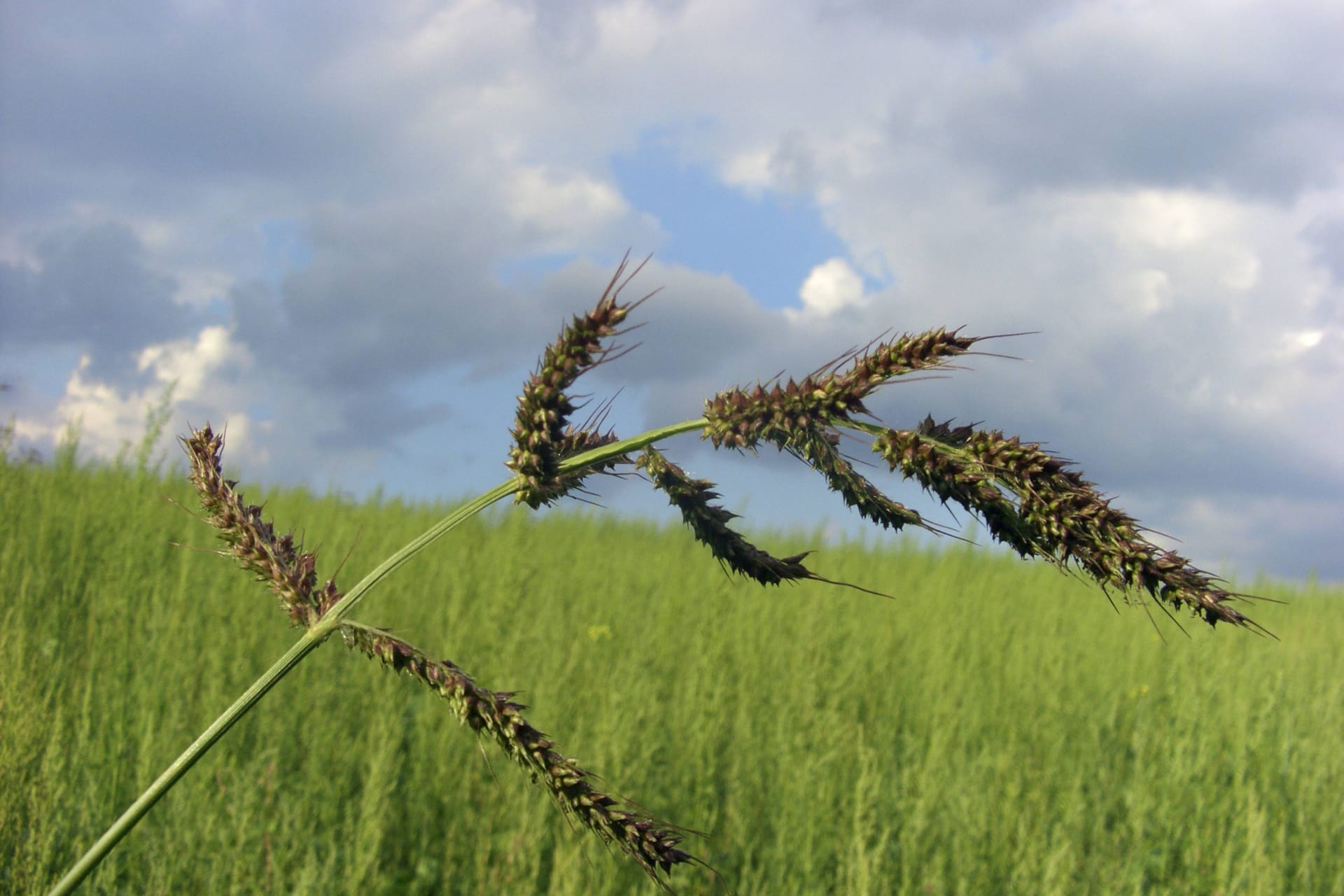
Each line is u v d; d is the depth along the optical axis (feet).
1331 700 23.04
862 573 37.24
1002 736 21.13
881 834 15.26
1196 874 15.65
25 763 12.95
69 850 12.20
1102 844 16.03
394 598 24.09
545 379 4.38
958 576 38.34
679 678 21.11
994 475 3.94
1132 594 3.79
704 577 31.48
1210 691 22.33
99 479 30.48
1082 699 23.07
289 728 16.60
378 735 16.20
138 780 13.43
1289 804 18.54
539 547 33.35
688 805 16.06
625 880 13.53
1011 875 14.47
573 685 19.07
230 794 13.66
